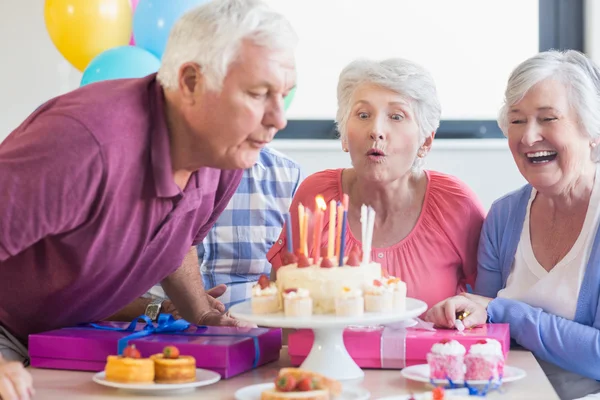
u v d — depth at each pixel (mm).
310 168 3729
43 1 3820
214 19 1484
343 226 1571
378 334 1597
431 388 1436
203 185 1717
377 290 1506
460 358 1403
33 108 3863
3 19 3838
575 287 1813
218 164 1597
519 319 1774
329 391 1320
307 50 3838
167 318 1688
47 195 1437
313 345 1543
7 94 3863
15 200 1426
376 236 2049
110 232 1584
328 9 3816
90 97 1535
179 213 1665
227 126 1512
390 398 1326
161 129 1566
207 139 1550
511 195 2016
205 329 1717
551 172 1828
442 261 2021
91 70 2771
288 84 1517
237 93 1484
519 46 3771
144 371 1438
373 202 2043
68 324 1779
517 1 3760
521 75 1831
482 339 1468
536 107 1816
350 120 1957
